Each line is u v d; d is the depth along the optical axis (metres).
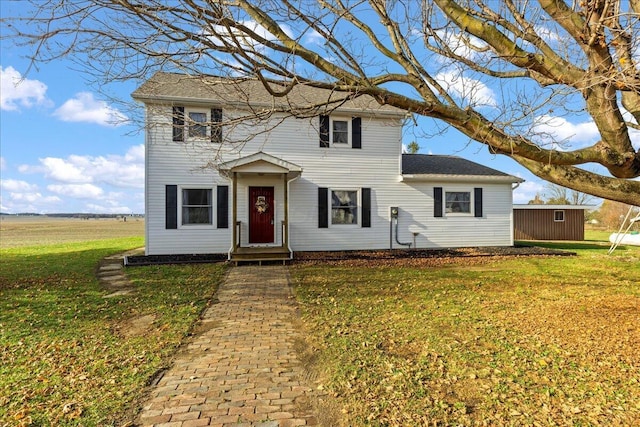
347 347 4.46
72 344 4.66
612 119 3.57
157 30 3.55
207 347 4.57
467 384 3.52
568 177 3.93
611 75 3.26
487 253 13.58
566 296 7.02
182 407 3.16
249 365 4.03
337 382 3.58
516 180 15.20
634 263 11.66
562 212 23.44
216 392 3.42
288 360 4.17
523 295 7.12
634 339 4.58
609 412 2.99
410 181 14.52
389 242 14.34
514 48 3.64
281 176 13.12
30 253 14.82
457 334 4.90
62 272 9.93
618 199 3.85
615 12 3.26
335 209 13.96
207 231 12.84
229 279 8.90
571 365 3.88
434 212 14.74
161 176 12.48
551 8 3.53
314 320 5.60
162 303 6.63
